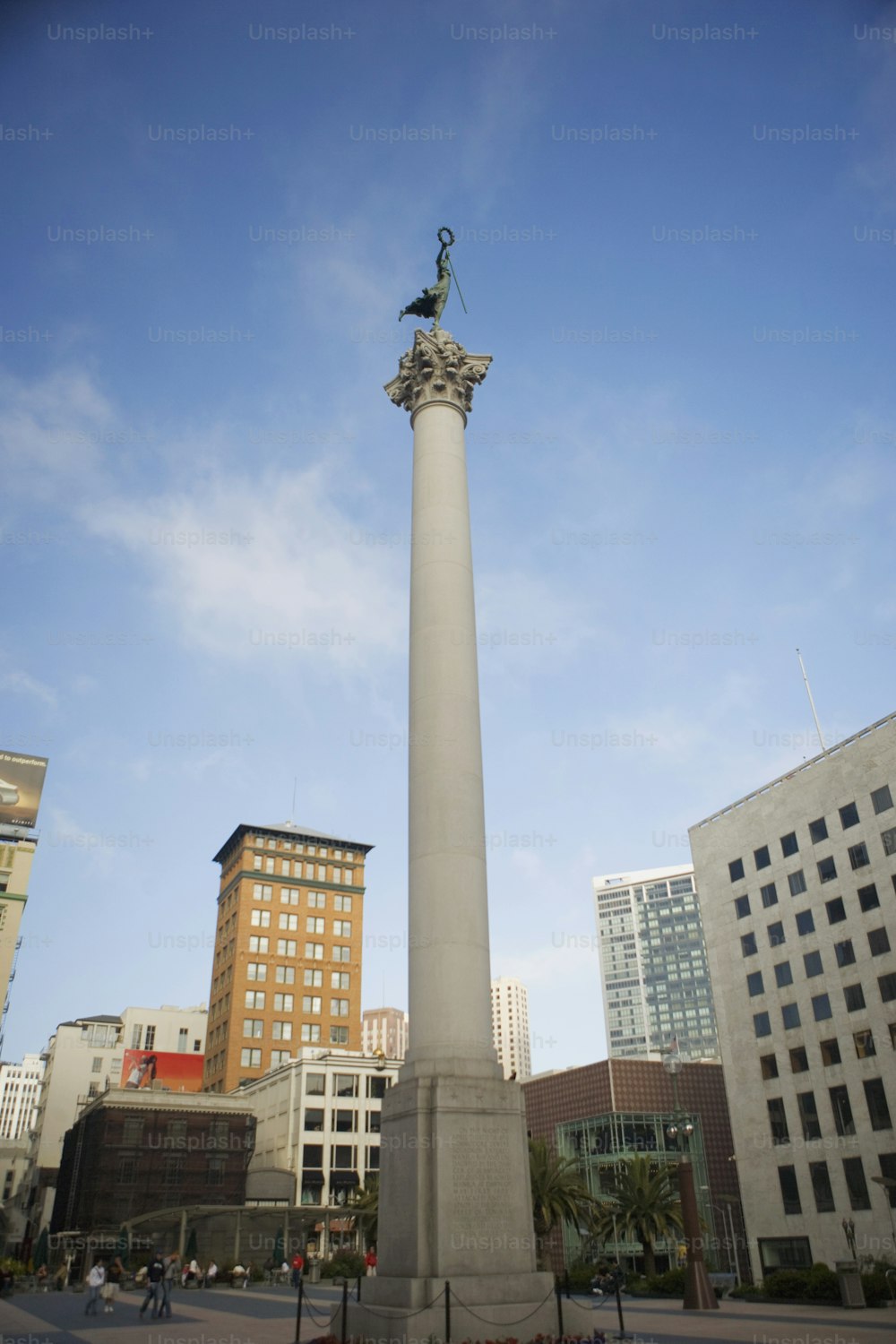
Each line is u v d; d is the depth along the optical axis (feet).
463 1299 66.39
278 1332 84.89
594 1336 68.13
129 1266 235.61
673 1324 91.04
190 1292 175.94
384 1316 66.23
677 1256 210.38
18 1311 121.90
